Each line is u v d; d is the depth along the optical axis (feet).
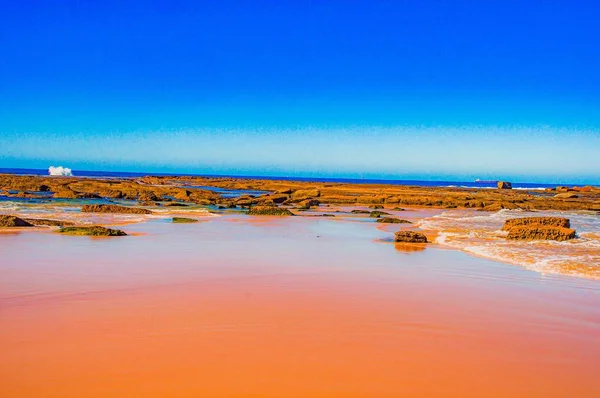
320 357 26.16
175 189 210.79
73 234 76.02
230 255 60.23
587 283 46.50
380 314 34.71
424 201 196.24
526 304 38.42
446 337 30.07
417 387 22.88
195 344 27.66
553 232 77.61
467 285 45.01
